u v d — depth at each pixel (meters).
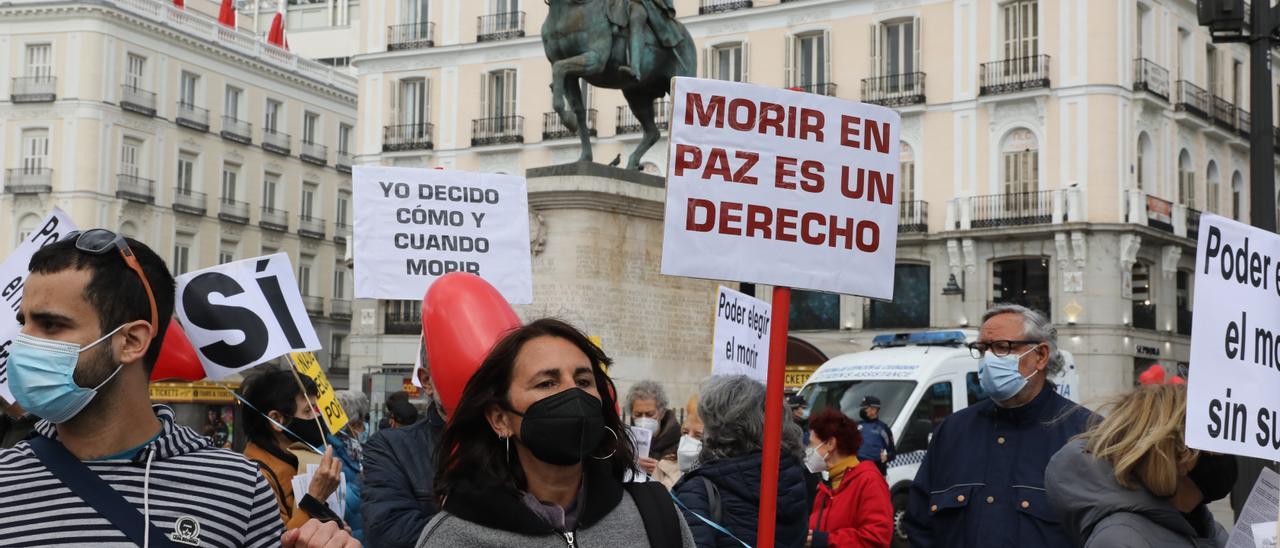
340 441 6.25
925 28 37.66
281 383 5.64
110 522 2.79
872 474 6.34
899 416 13.85
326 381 5.97
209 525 2.86
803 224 4.79
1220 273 3.95
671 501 3.22
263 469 5.35
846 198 4.86
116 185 46.69
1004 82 36.41
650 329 12.97
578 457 3.00
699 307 13.51
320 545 2.95
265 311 5.37
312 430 5.75
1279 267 4.12
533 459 3.09
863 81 38.31
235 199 51.59
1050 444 5.02
